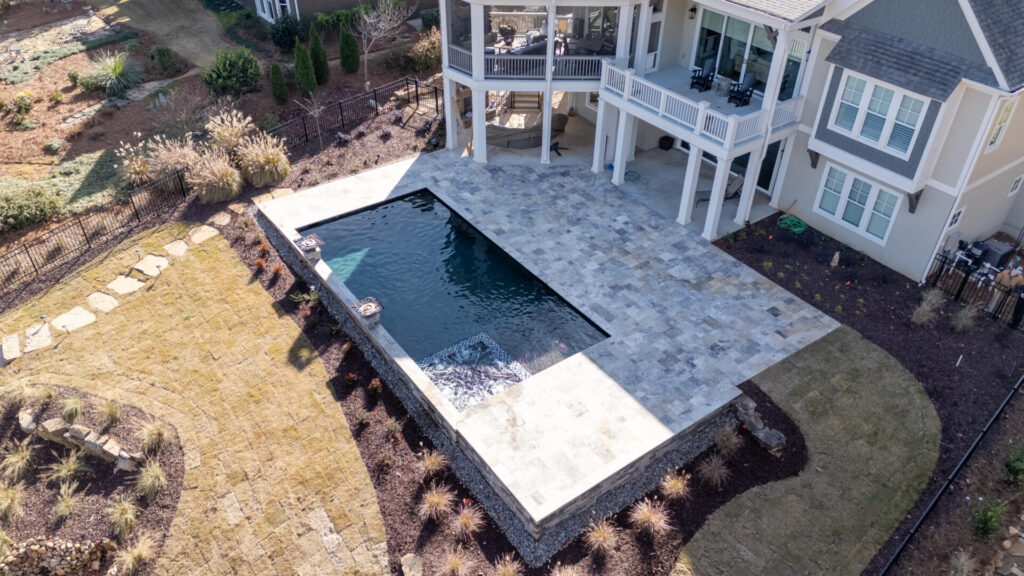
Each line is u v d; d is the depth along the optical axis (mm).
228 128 24578
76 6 37219
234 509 14594
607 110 23656
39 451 15828
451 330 18562
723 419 16312
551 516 13766
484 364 17484
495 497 14727
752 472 15133
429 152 26078
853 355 17656
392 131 27203
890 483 14867
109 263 20797
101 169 24453
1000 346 17859
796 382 16906
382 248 21500
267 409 16594
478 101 24125
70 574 14180
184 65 30984
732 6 19172
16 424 16312
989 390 16781
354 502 14688
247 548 13953
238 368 17609
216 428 16141
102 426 16062
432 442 15891
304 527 14273
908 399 16578
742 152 20000
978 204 19422
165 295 19766
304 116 27141
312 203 23078
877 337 18188
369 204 23156
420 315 19031
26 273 20266
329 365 17719
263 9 34531
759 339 18078
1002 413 16297
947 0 16547
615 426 15594
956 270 19125
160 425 16125
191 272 20562
